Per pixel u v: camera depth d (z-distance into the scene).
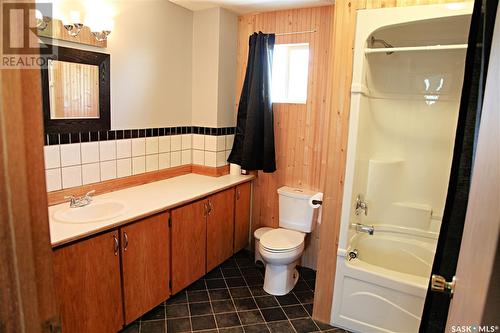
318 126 3.08
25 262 0.47
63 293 1.79
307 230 3.05
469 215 0.63
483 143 0.59
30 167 0.46
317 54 3.00
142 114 2.84
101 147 2.53
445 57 2.57
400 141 2.81
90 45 2.35
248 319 2.45
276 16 3.15
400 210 2.82
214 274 3.09
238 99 3.48
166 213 2.40
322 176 3.11
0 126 0.42
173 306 2.56
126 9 2.60
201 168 3.39
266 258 2.72
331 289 2.39
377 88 2.72
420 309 2.11
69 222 1.95
